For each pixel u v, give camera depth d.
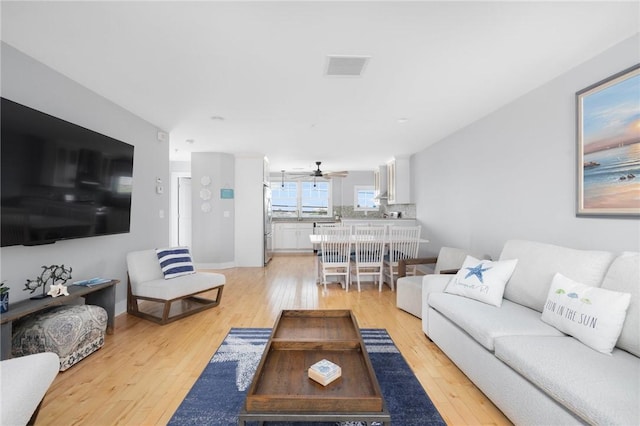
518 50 2.25
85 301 2.97
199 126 4.21
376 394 1.33
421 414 1.78
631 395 1.24
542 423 1.46
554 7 1.77
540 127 2.88
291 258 7.80
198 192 6.15
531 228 3.02
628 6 1.76
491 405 1.87
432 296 2.70
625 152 2.09
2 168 2.00
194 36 2.07
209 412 1.79
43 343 2.15
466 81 2.79
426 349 2.63
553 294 1.96
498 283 2.41
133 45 2.19
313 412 1.30
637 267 1.69
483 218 3.84
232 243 6.44
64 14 1.83
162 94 3.09
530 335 1.84
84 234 2.71
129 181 3.32
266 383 1.49
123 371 2.24
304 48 2.23
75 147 2.59
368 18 1.88
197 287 3.46
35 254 2.44
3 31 2.01
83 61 2.42
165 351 2.57
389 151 6.05
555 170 2.71
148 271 3.47
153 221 4.09
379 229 4.82
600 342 1.59
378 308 3.74
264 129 4.38
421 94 3.10
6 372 1.36
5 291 1.99
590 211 2.35
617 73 2.14
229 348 2.62
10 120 2.04
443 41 2.13
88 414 1.77
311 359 1.73
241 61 2.42
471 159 4.11
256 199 6.46
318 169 7.47
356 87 2.92
